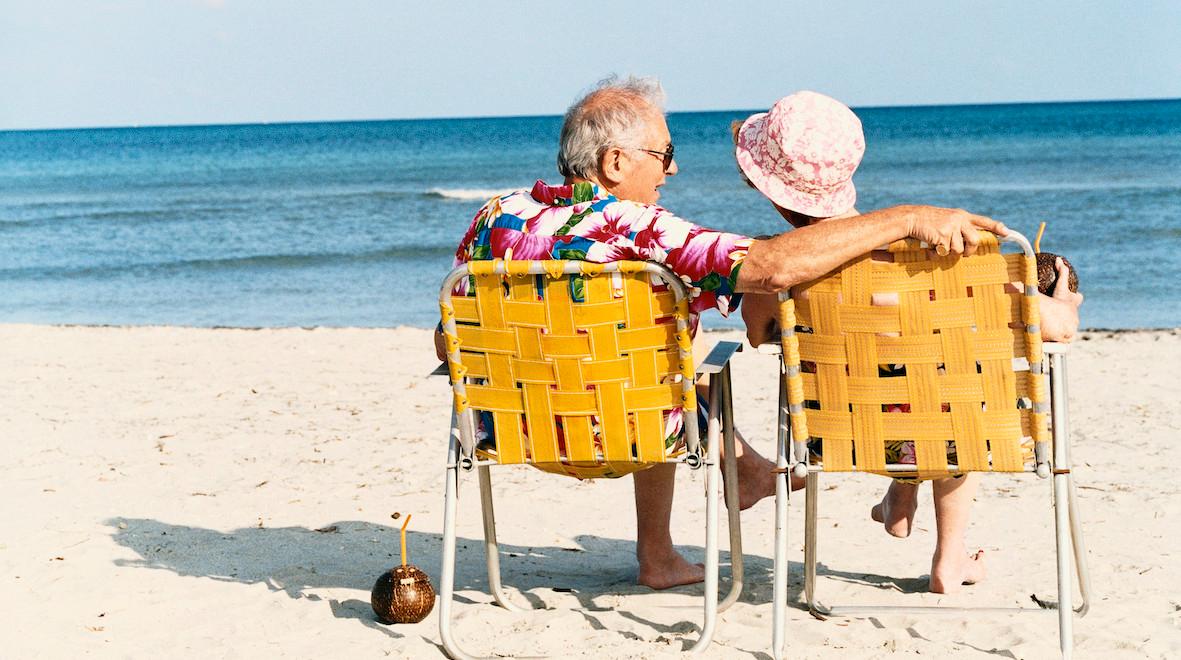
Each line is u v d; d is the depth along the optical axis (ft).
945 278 9.27
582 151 10.15
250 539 14.66
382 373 28.35
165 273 64.75
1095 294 51.19
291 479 17.87
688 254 9.59
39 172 185.57
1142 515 15.03
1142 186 105.91
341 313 50.55
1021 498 16.08
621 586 12.68
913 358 9.45
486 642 10.74
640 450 10.06
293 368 29.22
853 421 9.68
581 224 9.97
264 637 11.05
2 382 26.96
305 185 140.56
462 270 9.80
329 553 14.10
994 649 10.25
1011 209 89.35
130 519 15.55
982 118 322.34
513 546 14.61
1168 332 34.30
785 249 9.32
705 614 10.28
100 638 11.05
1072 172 128.36
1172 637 10.46
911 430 9.57
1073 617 11.02
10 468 18.43
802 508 16.19
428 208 103.65
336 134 352.69
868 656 10.14
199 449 19.86
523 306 9.83
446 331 10.05
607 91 10.39
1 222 95.91
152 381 27.12
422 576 11.56
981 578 12.37
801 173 10.02
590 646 10.53
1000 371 9.35
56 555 13.80
